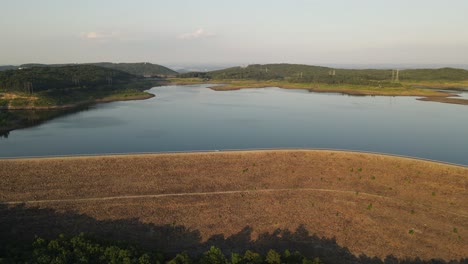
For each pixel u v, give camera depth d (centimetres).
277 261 2978
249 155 5347
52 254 2802
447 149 7262
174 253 3772
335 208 4406
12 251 2955
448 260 3650
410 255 3728
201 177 4944
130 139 8019
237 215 4319
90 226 4109
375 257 3722
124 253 2859
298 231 4094
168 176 4928
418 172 4781
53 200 4428
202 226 4159
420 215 4209
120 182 4775
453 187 4503
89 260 2789
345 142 7794
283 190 4738
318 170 5088
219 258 2969
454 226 4019
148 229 4097
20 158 5031
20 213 4222
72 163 4988
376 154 5169
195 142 7750
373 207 4378
